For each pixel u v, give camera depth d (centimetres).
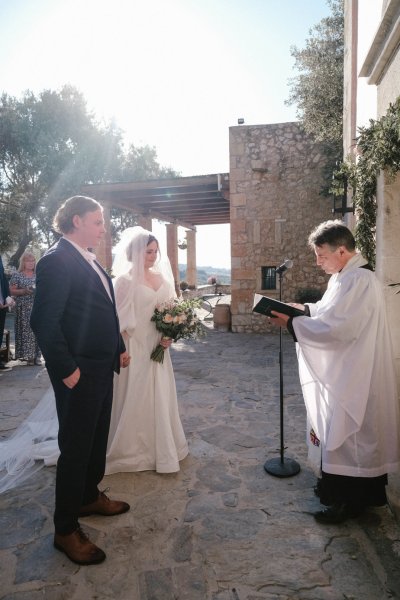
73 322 194
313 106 877
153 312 281
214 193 1179
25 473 288
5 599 172
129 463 282
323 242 223
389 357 220
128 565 192
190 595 174
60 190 1717
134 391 278
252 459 304
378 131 242
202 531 218
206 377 543
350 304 212
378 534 213
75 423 195
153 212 1414
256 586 179
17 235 1773
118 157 1941
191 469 288
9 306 584
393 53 246
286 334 896
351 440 216
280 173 909
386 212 254
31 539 213
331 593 174
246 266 938
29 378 545
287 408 418
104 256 1109
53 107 1755
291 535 214
